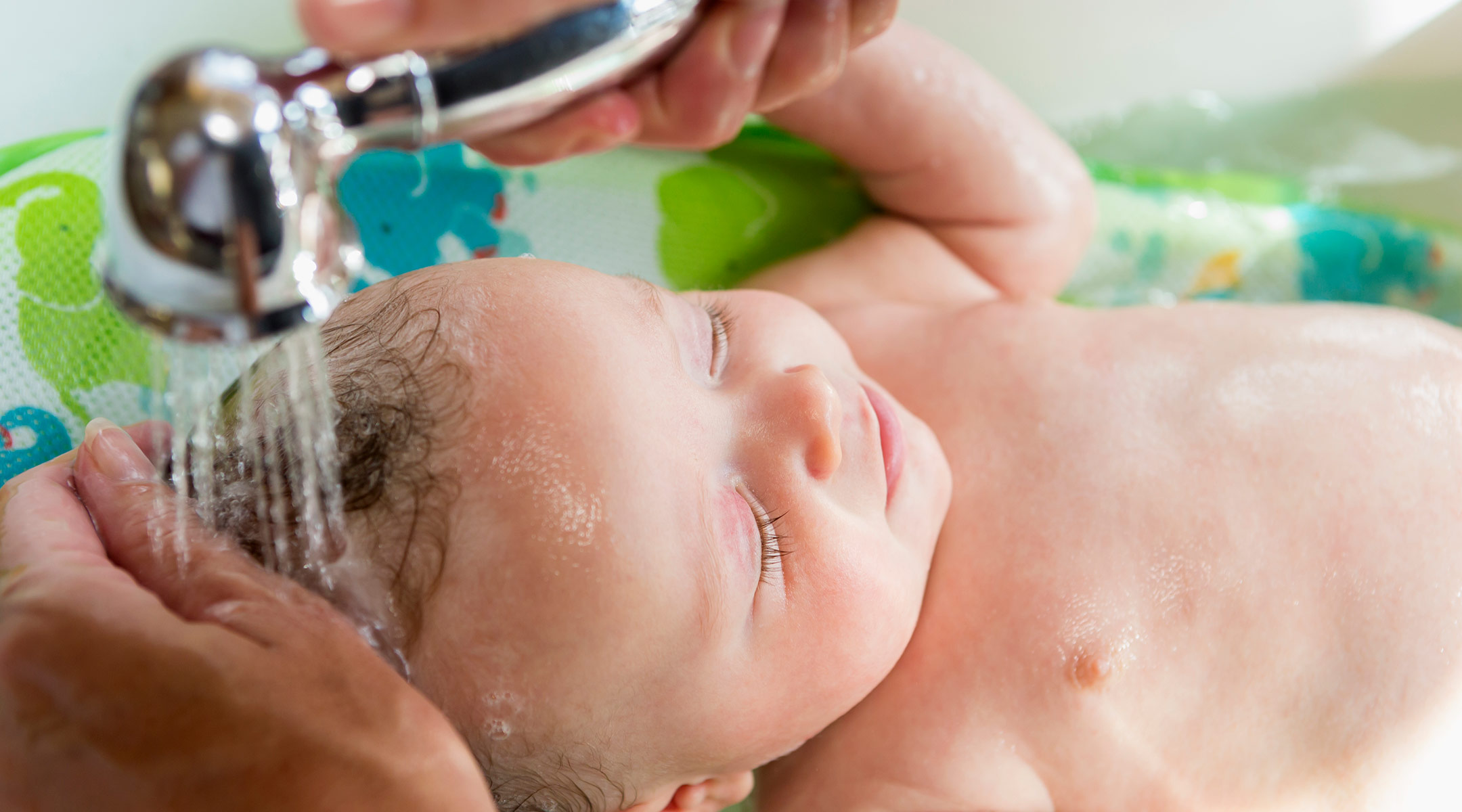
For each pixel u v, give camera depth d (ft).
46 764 1.62
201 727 1.60
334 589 2.18
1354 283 4.33
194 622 1.79
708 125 2.03
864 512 2.69
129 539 1.94
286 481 2.22
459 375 2.30
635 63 1.50
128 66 4.13
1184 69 4.73
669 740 2.52
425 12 1.39
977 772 2.86
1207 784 2.89
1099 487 3.11
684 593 2.33
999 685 2.93
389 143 1.27
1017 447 3.22
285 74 1.15
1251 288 4.40
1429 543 2.98
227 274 1.10
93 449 2.10
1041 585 2.99
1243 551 2.99
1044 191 3.77
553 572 2.20
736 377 2.70
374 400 2.30
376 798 1.64
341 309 2.61
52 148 3.31
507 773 2.47
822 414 2.55
